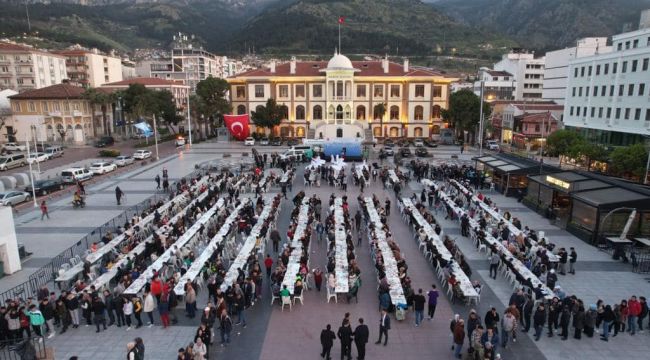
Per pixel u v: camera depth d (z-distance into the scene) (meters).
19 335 17.44
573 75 69.25
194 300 19.31
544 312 17.41
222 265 22.45
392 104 88.75
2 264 24.06
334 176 46.19
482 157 48.78
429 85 87.12
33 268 25.30
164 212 32.69
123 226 31.78
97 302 18.09
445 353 16.80
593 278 23.41
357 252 26.97
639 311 17.98
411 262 25.58
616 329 17.92
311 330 18.42
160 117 91.00
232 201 36.31
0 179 44.72
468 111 79.31
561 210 34.62
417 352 16.86
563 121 73.06
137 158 63.81
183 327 18.67
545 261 22.80
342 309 20.14
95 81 125.12
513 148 79.62
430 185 39.78
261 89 89.56
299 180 48.62
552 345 17.36
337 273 21.70
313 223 30.69
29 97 81.19
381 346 17.23
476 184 45.12
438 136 89.81
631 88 55.31
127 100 83.81
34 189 40.78
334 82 87.00
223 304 17.45
